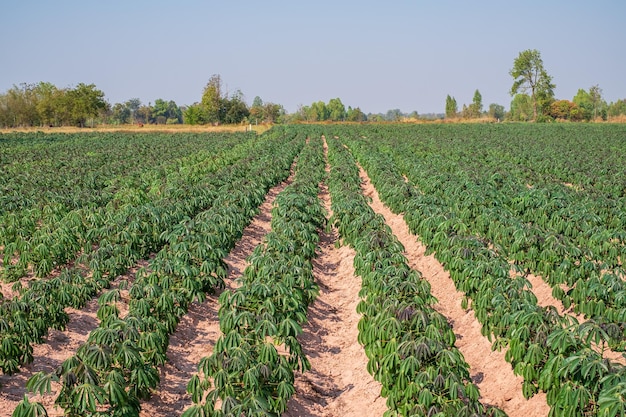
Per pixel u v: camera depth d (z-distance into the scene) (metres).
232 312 9.87
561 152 41.78
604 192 25.27
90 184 26.19
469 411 7.52
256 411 7.61
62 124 109.81
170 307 11.64
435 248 16.00
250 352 8.87
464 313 13.72
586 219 16.53
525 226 15.20
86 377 7.50
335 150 42.44
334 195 23.03
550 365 8.05
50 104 106.75
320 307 15.01
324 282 16.94
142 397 9.20
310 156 38.06
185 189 23.22
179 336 12.45
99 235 16.28
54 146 51.72
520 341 9.17
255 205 23.27
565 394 7.66
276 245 14.49
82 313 13.09
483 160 37.28
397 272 11.70
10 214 17.89
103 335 8.66
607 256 14.34
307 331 13.34
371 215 17.59
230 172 28.20
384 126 90.31
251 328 9.75
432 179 25.75
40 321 10.84
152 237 16.89
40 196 21.33
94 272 13.69
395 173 28.64
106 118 147.50
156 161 36.06
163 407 9.88
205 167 32.72
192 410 7.78
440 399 7.89
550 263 13.10
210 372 8.61
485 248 13.01
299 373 11.43
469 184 22.72
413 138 57.59
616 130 76.44
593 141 55.44
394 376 8.88
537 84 119.69
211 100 111.44
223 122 112.81
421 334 9.02
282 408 8.63
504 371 10.75
